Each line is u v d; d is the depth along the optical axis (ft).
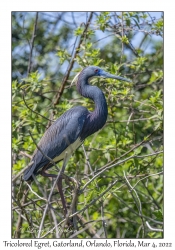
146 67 46.85
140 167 37.70
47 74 54.49
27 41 53.16
